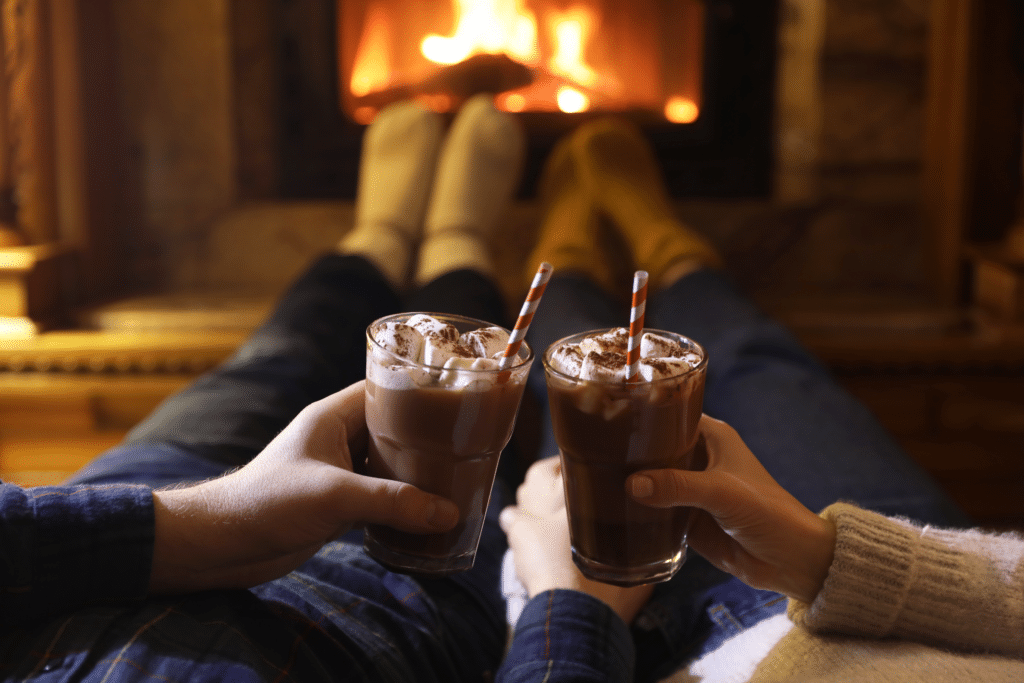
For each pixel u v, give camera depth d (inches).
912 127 77.2
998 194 72.5
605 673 26.8
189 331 70.6
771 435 38.9
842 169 78.3
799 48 76.5
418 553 27.5
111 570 25.4
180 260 80.9
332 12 78.1
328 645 27.1
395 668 27.9
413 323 27.9
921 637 28.2
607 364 26.4
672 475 26.3
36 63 68.8
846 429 39.2
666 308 57.9
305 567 30.9
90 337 67.2
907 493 35.0
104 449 66.8
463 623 31.5
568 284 60.4
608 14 77.7
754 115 79.4
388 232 70.8
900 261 79.4
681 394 26.1
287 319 51.2
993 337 66.6
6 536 24.8
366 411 27.5
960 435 66.9
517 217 80.7
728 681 27.8
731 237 79.7
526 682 26.4
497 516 37.3
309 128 80.9
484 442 26.6
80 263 73.8
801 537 27.6
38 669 24.1
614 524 27.2
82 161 73.0
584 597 28.4
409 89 80.9
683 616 31.6
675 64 79.0
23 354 66.1
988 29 69.3
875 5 74.5
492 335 27.7
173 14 76.9
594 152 76.0
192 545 25.9
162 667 24.3
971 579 27.7
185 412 39.9
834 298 77.0
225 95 78.3
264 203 81.1
